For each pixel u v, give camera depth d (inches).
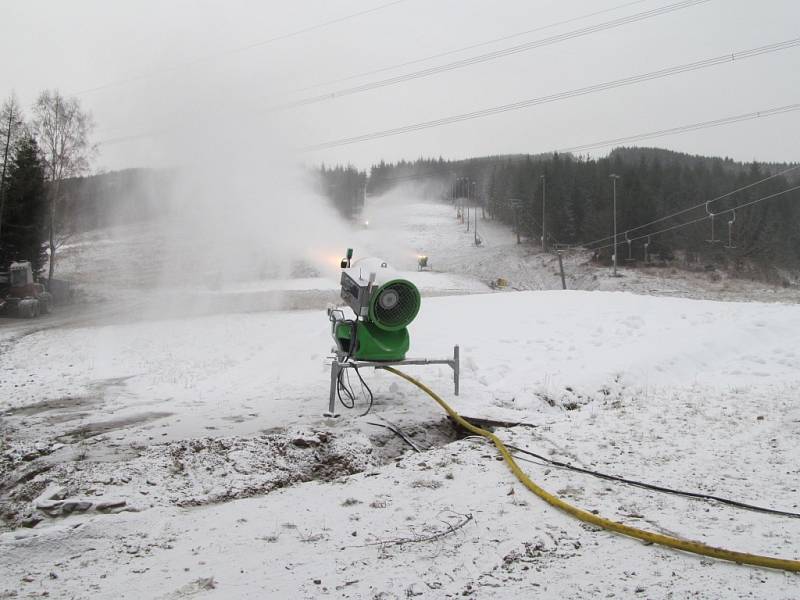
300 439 265.4
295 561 161.0
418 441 296.0
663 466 230.5
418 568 154.5
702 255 2974.9
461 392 364.8
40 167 1577.3
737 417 294.0
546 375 401.1
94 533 183.3
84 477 232.1
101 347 748.0
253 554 166.6
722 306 660.1
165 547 174.2
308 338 611.2
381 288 323.6
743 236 2974.9
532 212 3796.8
